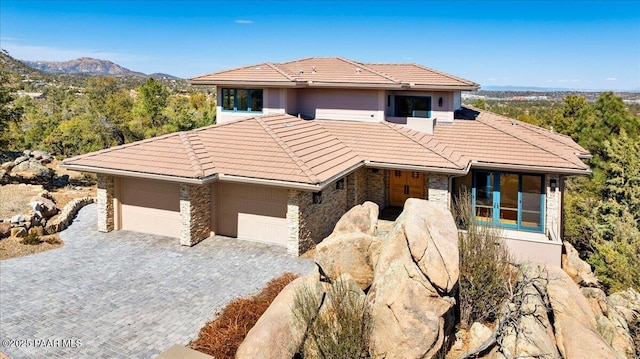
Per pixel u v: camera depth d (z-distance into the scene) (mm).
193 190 20500
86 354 11969
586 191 43469
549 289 13180
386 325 10469
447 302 10703
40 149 45438
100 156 22594
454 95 28453
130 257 19203
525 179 22484
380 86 27344
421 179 27047
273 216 20969
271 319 11289
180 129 51375
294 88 30078
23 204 24312
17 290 15812
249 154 21922
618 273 25344
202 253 19750
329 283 12844
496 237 14125
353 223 15320
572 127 50781
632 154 39469
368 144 25484
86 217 25328
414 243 10898
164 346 12398
